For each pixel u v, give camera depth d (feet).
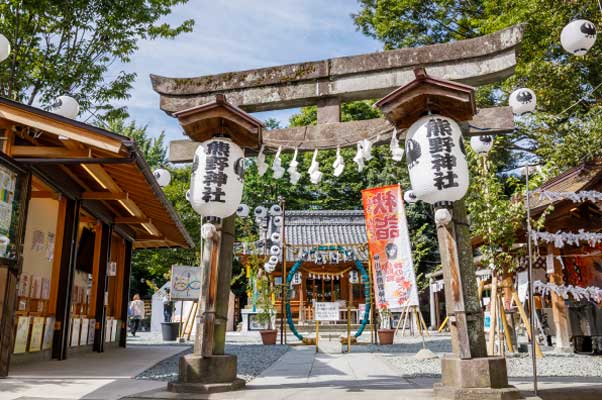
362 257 66.28
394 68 19.12
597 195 18.30
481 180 32.48
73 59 40.88
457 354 14.99
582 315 32.89
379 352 37.19
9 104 20.47
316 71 19.85
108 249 35.65
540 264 39.68
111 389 17.24
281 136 19.52
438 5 61.26
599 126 37.24
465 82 18.61
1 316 19.69
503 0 47.11
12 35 38.32
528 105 19.90
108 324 37.45
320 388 17.20
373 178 89.56
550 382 19.10
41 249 30.40
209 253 17.88
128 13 39.86
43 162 20.65
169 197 72.28
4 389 16.88
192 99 20.94
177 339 53.26
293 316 74.13
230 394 15.56
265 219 78.07
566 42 19.83
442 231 15.99
